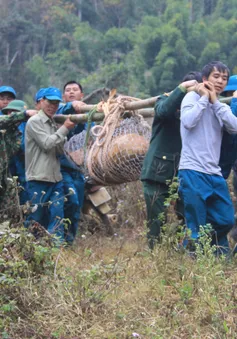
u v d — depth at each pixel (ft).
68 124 26.37
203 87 21.22
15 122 26.84
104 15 246.88
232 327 15.61
